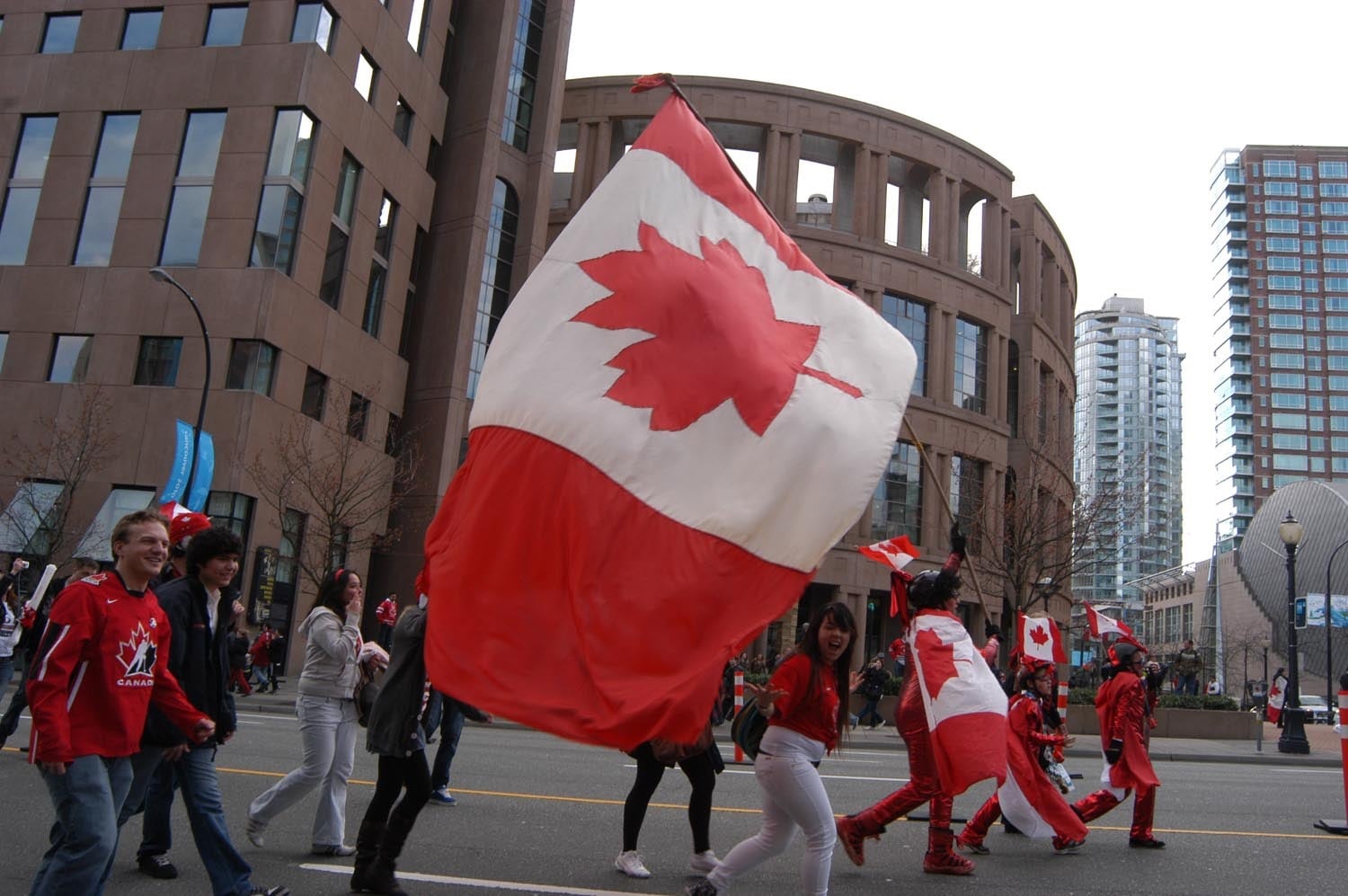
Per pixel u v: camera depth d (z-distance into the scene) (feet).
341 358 106.32
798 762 17.31
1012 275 175.01
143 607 15.78
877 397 18.57
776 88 145.07
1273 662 338.34
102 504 91.66
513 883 20.70
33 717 14.24
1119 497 110.83
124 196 99.86
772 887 21.43
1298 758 69.00
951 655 22.35
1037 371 167.53
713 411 17.47
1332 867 25.72
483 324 130.52
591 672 15.47
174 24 103.24
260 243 96.78
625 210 19.56
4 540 89.76
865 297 143.02
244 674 64.64
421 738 19.01
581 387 17.65
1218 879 23.89
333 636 22.13
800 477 17.11
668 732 14.53
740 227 20.29
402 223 119.14
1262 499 483.92
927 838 28.04
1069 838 25.73
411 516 118.93
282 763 36.60
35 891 14.61
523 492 17.10
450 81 132.87
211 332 94.48
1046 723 29.66
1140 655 28.58
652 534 16.46
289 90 98.73
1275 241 511.40
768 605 16.15
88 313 97.19
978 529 111.34
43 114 103.91
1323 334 498.28
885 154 148.77
